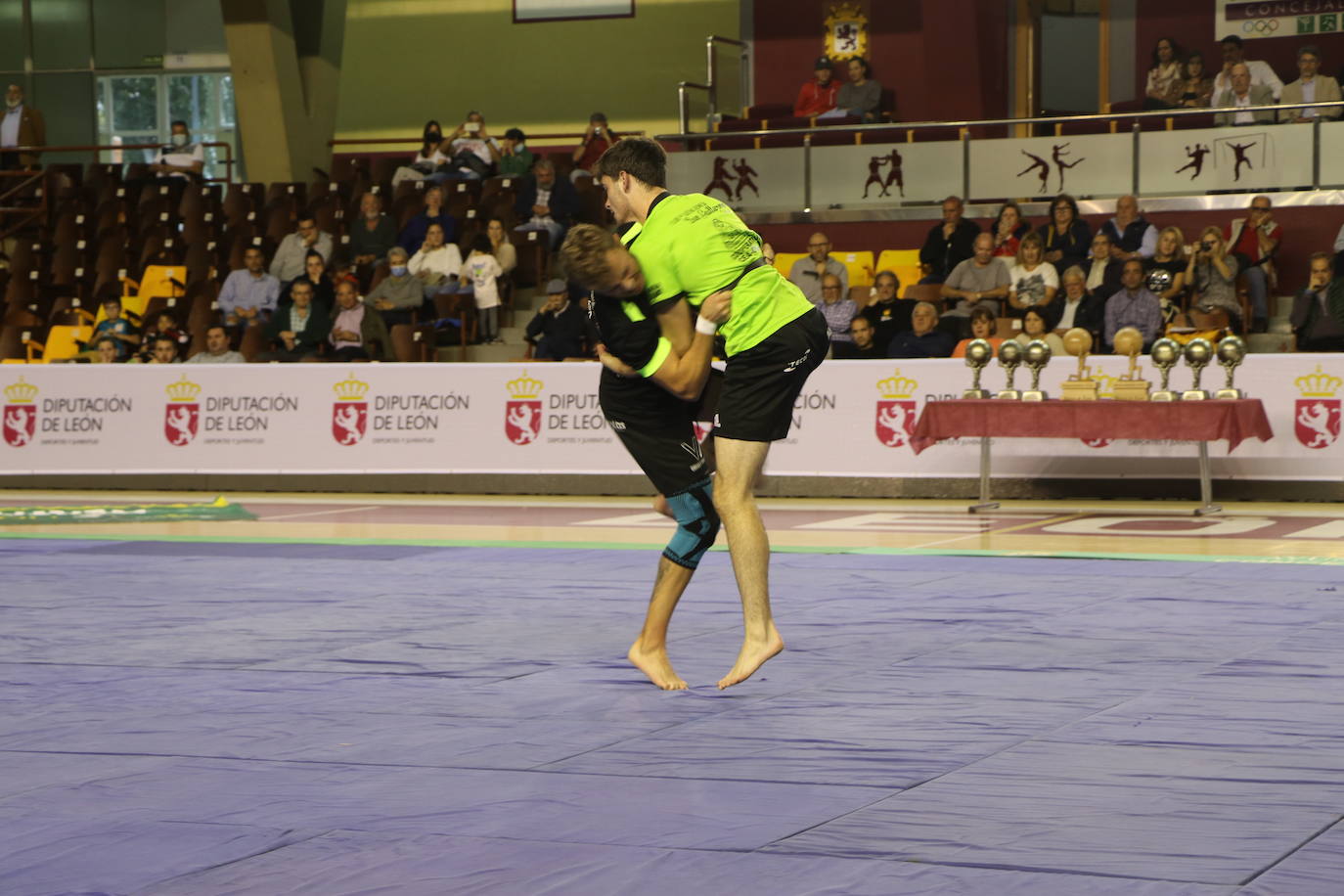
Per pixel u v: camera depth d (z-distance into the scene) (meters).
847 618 6.73
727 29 21.73
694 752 4.29
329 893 3.09
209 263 19.09
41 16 25.34
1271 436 11.50
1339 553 9.12
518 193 18.84
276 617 6.90
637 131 22.27
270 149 21.09
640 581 8.11
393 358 15.71
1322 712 4.67
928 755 4.21
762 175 18.05
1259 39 19.09
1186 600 7.18
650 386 5.32
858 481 13.35
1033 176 17.09
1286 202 16.19
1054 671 5.42
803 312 5.27
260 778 4.04
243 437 14.46
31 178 21.02
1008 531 10.58
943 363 13.11
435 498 13.77
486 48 22.89
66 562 9.05
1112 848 3.33
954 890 3.06
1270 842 3.36
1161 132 16.62
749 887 3.09
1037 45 20.33
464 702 5.00
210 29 24.91
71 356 17.61
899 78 20.69
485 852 3.35
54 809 3.75
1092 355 13.59
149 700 5.06
